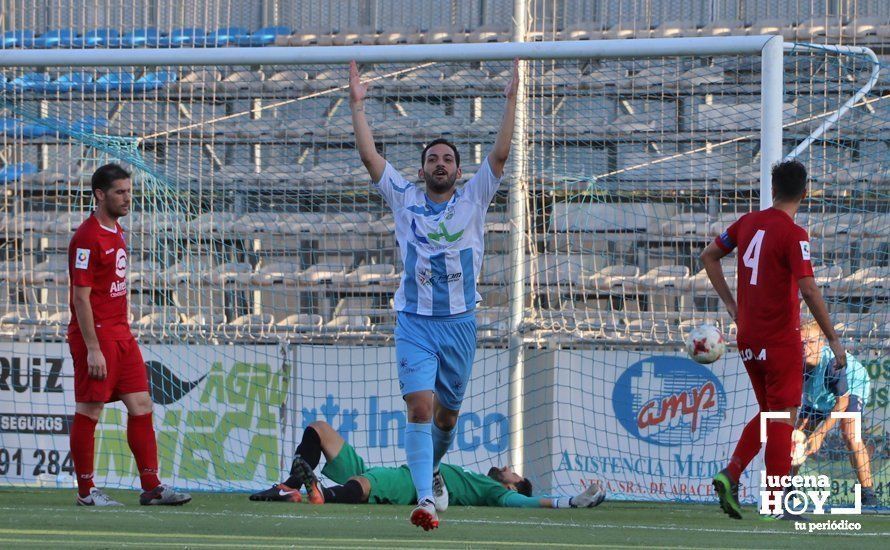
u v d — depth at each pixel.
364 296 38.72
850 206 34.69
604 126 37.22
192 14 43.41
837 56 30.56
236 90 40.12
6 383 31.55
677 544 15.61
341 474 27.06
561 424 30.89
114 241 23.25
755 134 37.59
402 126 39.84
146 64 30.05
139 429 23.78
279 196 38.81
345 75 40.56
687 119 37.59
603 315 36.09
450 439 19.97
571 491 30.56
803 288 19.44
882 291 33.47
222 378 31.50
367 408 31.12
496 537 16.56
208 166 38.88
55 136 40.88
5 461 31.42
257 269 38.50
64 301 39.22
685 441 29.78
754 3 43.25
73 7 42.78
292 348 31.44
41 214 40.12
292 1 44.28
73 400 31.28
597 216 37.22
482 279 37.84
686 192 37.50
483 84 39.62
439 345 18.09
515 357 31.59
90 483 23.27
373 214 39.22
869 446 27.42
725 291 21.67
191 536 15.77
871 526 19.77
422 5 44.84
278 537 15.86
